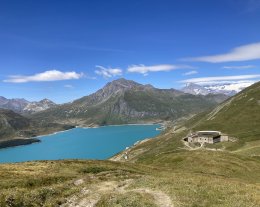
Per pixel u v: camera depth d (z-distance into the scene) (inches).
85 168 2532.0
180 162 4165.8
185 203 1289.4
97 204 1390.3
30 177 1957.4
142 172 2741.1
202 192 1483.8
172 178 1963.6
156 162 4552.2
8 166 2463.1
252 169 3735.2
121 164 3105.3
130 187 1647.4
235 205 1293.1
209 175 2859.3
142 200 1327.5
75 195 1565.0
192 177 2284.7
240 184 1911.9
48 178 1945.1
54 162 2800.2
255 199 1402.6
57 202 1467.8
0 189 1638.8
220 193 1491.1
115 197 1411.2
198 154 4375.0
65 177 2033.7
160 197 1398.9
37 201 1469.0
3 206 1370.6
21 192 1515.7
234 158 4163.4
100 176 2103.8
